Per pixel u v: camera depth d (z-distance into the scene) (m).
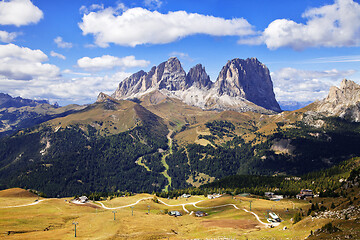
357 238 67.56
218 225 130.00
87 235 108.88
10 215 129.12
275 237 91.38
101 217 138.75
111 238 103.69
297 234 89.19
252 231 114.75
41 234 107.00
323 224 90.06
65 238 103.50
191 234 115.62
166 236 110.69
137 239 104.38
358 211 88.00
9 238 98.75
